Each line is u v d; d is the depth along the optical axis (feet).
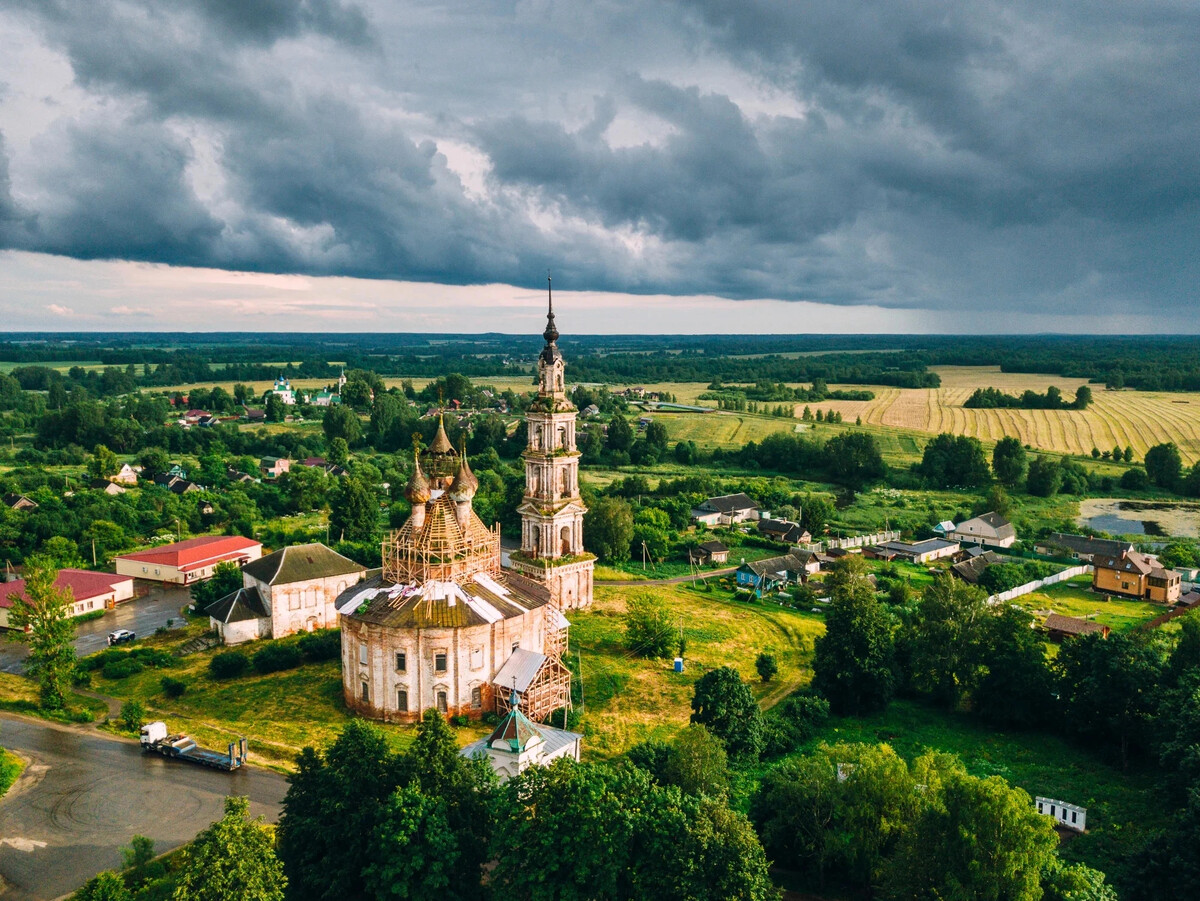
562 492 428.56
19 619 291.99
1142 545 570.05
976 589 321.73
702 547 556.92
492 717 293.23
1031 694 298.56
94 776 249.34
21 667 343.26
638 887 166.71
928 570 533.55
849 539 607.37
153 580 475.31
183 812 229.45
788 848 213.66
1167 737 253.65
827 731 297.74
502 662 297.94
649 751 226.38
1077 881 164.14
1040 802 236.02
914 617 332.39
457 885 175.83
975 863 163.53
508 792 180.45
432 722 198.39
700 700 270.87
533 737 233.96
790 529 605.31
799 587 466.29
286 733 282.15
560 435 425.28
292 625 385.09
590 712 304.71
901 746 286.25
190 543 497.05
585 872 163.22
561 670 299.79
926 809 179.11
